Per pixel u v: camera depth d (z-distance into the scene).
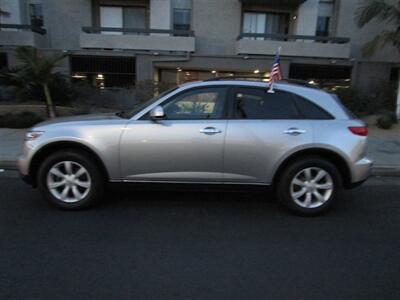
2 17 20.38
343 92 16.52
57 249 3.97
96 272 3.53
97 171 5.00
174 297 3.15
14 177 6.82
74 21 20.80
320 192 5.07
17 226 4.56
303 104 5.03
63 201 5.05
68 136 4.88
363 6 17.41
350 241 4.36
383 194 6.33
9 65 19.14
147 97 15.93
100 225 4.63
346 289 3.33
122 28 19.97
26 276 3.43
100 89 16.84
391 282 3.47
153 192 5.92
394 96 16.94
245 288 3.31
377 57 20.81
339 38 20.17
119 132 4.89
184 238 4.32
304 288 3.34
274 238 4.38
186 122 4.91
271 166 4.94
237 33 21.08
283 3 20.84
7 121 11.77
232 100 5.00
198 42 21.08
